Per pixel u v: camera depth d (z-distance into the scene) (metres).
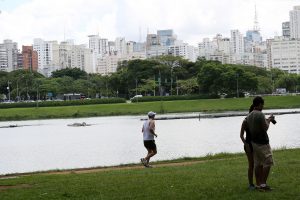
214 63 185.50
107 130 86.94
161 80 199.50
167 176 22.30
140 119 114.44
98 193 18.77
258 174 17.89
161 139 65.94
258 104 17.86
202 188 18.56
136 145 60.59
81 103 153.38
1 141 73.81
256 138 17.66
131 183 20.66
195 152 50.41
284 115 111.06
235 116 114.50
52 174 26.95
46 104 150.00
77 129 92.12
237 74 161.00
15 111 137.38
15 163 47.84
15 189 20.64
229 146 56.09
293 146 52.84
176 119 110.50
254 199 16.31
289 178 19.95
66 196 18.53
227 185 19.03
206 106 143.12
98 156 50.81
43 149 60.44
